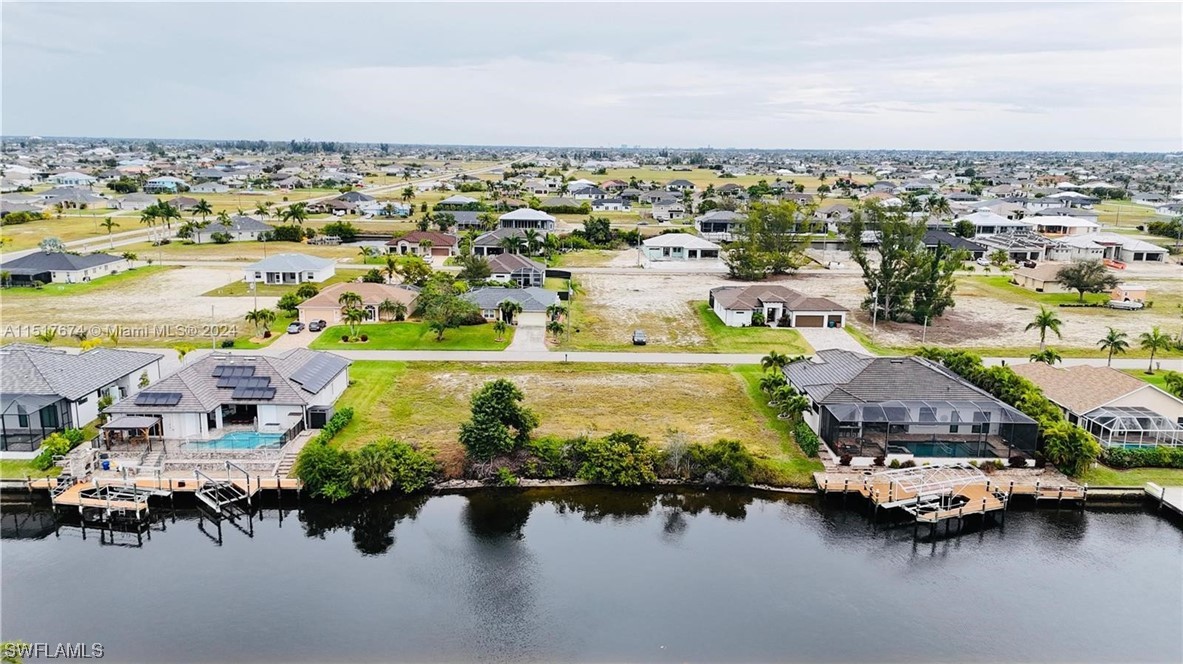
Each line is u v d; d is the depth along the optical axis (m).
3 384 57.16
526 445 56.94
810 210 164.38
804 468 56.34
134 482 52.00
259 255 146.50
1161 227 188.25
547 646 38.06
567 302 108.19
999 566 45.78
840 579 44.28
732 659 37.22
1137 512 52.59
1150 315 105.75
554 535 48.78
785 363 73.69
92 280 119.94
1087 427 60.19
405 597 41.94
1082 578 44.66
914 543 48.28
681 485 55.44
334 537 48.44
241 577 43.69
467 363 77.88
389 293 97.94
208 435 58.88
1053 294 120.69
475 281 114.38
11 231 171.12
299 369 63.38
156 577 43.56
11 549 46.47
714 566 45.38
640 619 40.28
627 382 73.38
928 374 60.66
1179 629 40.06
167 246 155.75
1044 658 37.66
